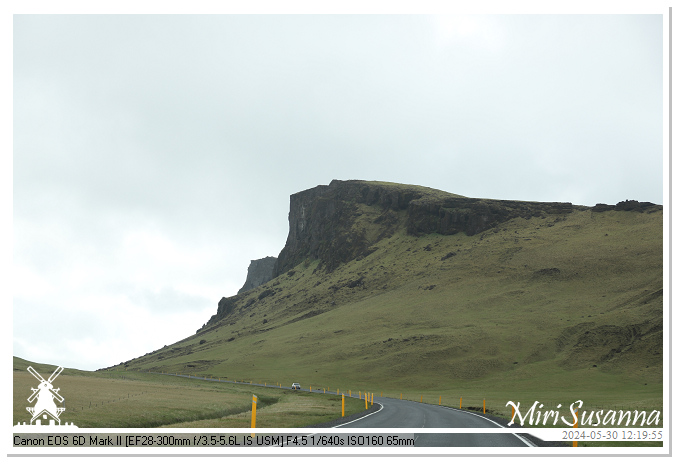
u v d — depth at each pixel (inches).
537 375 4281.5
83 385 2827.3
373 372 4990.2
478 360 4783.5
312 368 5492.1
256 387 4269.2
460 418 1375.5
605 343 4596.5
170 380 5339.6
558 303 5989.2
